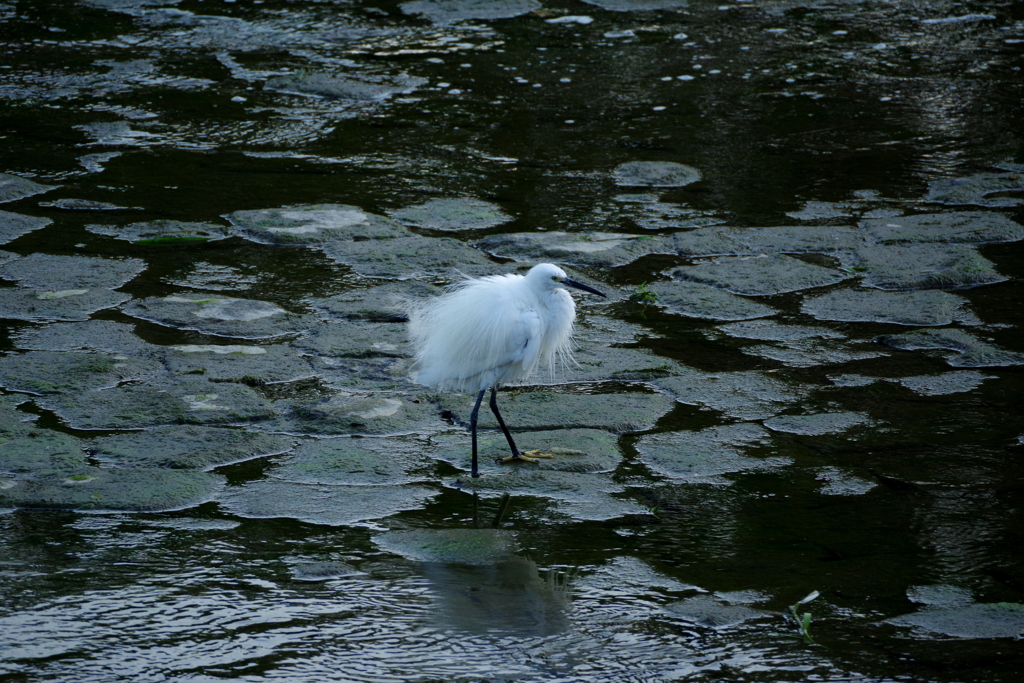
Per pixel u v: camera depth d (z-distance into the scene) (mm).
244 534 8148
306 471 9195
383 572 7699
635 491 8969
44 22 25141
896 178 17875
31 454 9211
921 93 21953
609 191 17391
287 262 14359
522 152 19062
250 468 9242
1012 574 7688
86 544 7934
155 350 11633
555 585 7559
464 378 9547
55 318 12367
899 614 7180
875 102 21531
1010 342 12016
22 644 6738
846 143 19453
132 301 12953
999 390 10898
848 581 7586
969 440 9844
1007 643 6844
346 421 10148
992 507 8656
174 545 7973
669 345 12141
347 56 23531
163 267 14055
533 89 22094
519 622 7121
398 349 11875
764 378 11250
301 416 10250
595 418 10336
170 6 26734
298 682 6465
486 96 21656
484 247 15109
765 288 13695
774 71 23219
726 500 8789
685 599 7379
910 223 15867
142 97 20984
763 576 7660
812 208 16609
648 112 20984
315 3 27266
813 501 8773
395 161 18500
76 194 16547
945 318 12727
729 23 26359
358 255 14523
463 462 9516
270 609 7215
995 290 13602
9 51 23109
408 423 10258
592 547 8070
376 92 21625
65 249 14484
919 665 6621
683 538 8195
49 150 18375
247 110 20594
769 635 6961
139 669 6547
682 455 9578
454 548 8016
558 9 27141
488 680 6520
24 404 10266
